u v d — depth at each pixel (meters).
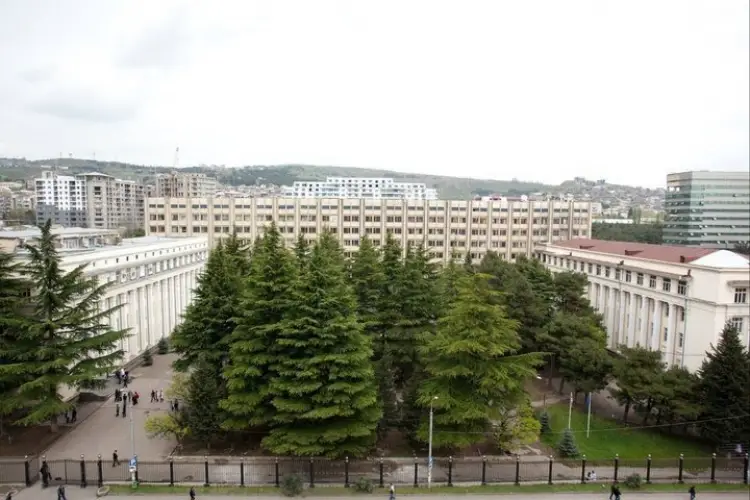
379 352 44.66
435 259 120.50
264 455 36.97
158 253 70.19
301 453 33.47
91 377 37.66
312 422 35.22
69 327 39.00
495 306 37.50
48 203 188.50
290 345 35.97
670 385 42.91
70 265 49.06
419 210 120.00
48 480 32.56
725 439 39.22
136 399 47.06
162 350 65.56
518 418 39.44
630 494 33.72
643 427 44.50
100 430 41.12
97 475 33.72
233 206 115.69
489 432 38.59
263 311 37.62
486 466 36.72
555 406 50.78
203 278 44.91
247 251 56.44
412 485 33.88
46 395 36.78
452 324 37.41
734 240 160.00
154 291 68.62
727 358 40.31
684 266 56.12
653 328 61.91
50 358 37.16
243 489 32.66
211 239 115.69
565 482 35.00
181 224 115.19
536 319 55.25
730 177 157.25
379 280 47.81
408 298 45.34
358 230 118.81
